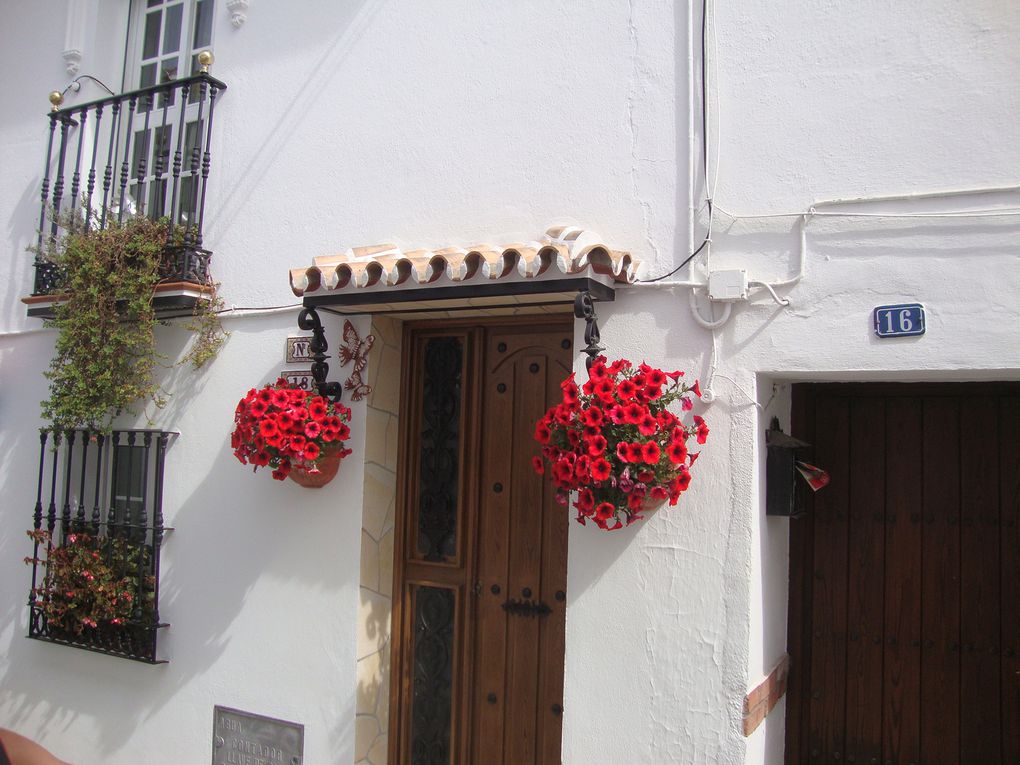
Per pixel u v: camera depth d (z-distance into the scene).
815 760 3.74
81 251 4.68
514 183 3.96
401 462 4.33
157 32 5.43
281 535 4.33
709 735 3.28
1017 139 3.02
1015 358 2.96
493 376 4.24
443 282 3.62
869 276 3.20
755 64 3.48
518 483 4.13
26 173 5.56
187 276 4.59
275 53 4.71
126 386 4.63
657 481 3.22
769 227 3.39
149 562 4.69
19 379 5.40
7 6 5.74
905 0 3.23
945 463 3.63
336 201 4.42
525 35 4.00
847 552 3.76
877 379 3.34
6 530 5.33
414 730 4.27
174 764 4.51
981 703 3.48
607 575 3.52
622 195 3.70
